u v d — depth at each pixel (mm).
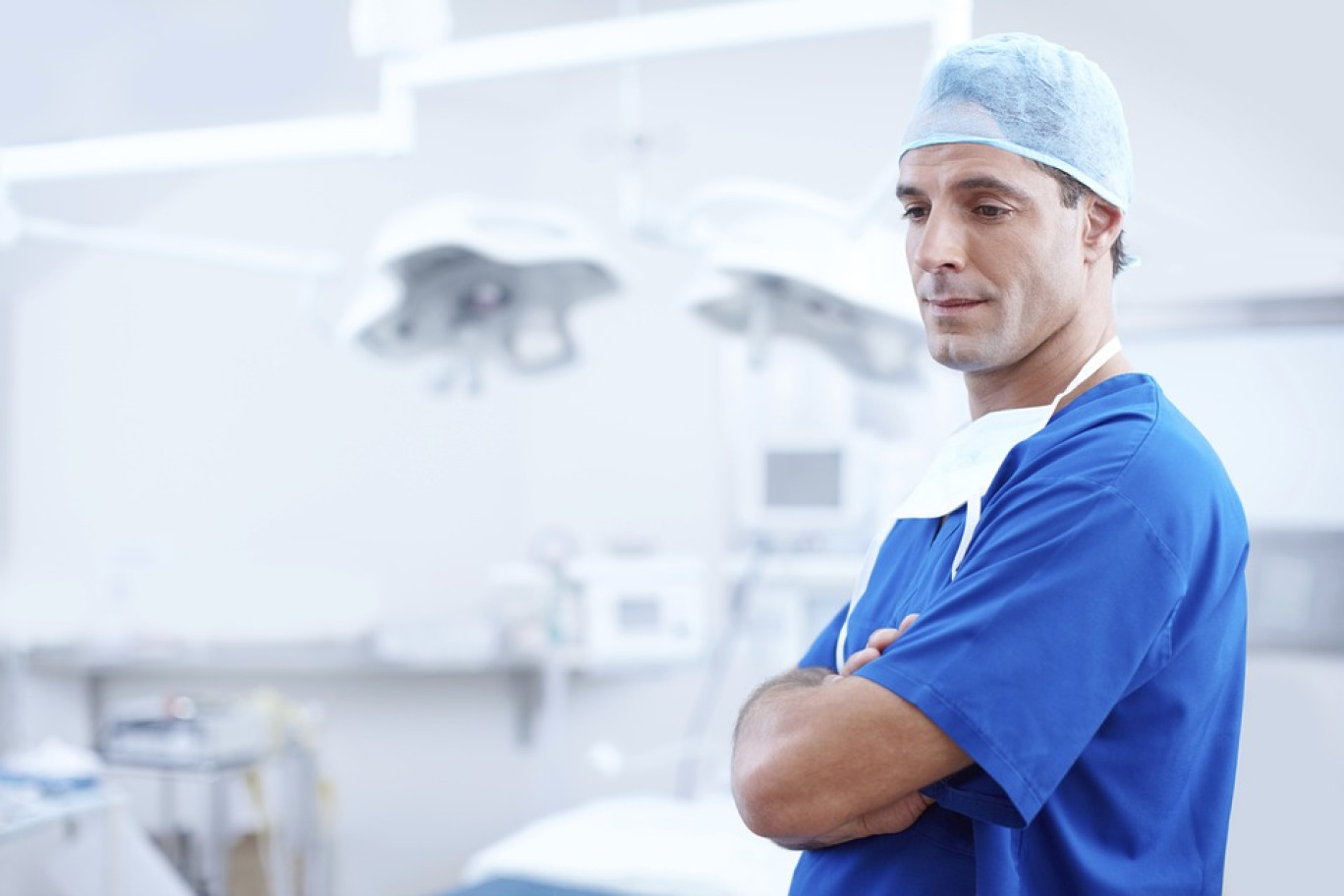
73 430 3594
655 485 3643
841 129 3508
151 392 3631
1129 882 846
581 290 2266
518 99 3746
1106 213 949
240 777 3363
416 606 3680
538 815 3506
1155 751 852
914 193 945
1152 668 828
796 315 2217
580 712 3566
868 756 816
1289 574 1794
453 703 3531
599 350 3680
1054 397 956
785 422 3582
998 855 841
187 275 3635
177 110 3062
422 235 1976
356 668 3178
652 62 3660
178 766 2660
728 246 1953
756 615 3336
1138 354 1909
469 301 2268
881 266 1936
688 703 3512
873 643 898
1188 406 1889
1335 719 1690
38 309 3562
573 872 2295
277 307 3662
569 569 3250
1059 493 834
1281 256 1828
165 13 2848
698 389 3611
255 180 3641
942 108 921
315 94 3303
